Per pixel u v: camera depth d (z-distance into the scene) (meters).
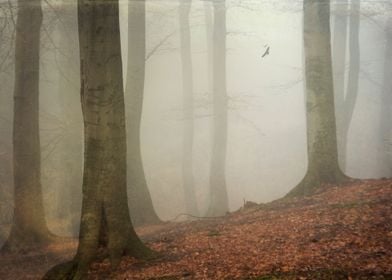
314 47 12.02
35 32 11.76
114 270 7.31
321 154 11.99
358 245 7.01
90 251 7.43
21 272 9.89
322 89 12.01
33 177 11.77
